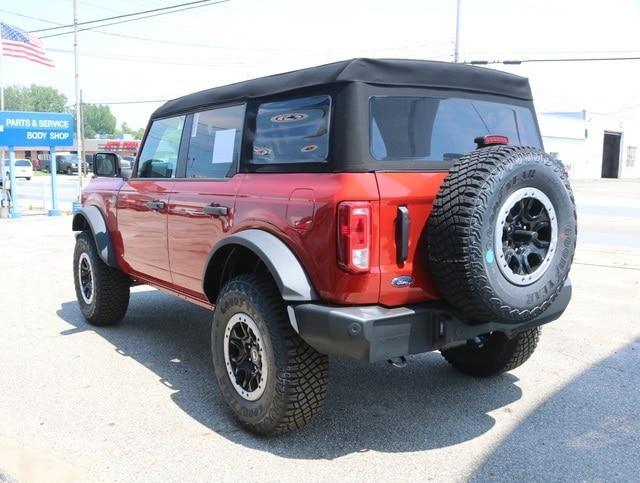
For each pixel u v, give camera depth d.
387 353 3.25
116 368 5.04
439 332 3.40
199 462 3.48
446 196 3.20
